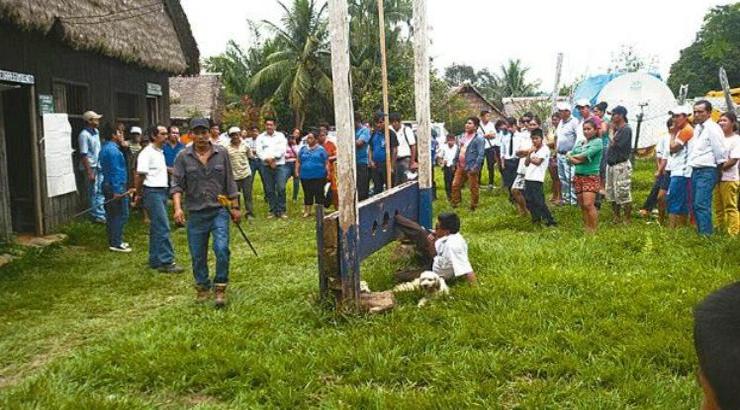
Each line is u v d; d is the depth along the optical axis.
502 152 12.55
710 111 8.11
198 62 17.22
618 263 7.05
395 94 31.62
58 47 10.96
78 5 10.76
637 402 3.95
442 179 19.30
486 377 4.37
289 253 8.60
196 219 6.47
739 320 1.00
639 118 15.76
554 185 12.63
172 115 34.12
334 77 5.45
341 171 5.55
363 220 6.08
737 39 39.62
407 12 33.41
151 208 8.08
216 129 12.23
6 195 9.45
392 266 7.51
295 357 4.71
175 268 8.06
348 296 5.62
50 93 10.66
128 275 7.88
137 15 13.48
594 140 8.70
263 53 40.91
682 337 4.67
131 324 5.83
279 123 38.44
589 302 5.62
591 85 20.66
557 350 4.63
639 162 19.89
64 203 11.08
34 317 6.29
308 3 35.47
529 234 9.20
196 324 5.60
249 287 6.96
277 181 12.60
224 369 4.55
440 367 4.49
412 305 5.81
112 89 13.25
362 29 33.31
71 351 5.31
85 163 11.12
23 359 5.22
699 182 8.16
